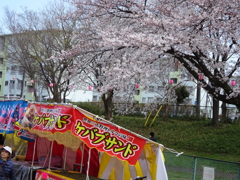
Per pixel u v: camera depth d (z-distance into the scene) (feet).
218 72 39.09
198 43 33.32
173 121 73.20
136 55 34.99
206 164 28.63
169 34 32.81
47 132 22.35
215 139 54.03
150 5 36.47
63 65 66.64
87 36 42.68
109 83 36.04
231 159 44.16
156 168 20.39
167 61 45.37
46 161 28.99
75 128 20.54
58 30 66.18
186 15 33.45
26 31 70.13
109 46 35.83
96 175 26.00
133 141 20.10
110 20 41.75
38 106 24.14
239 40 35.81
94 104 94.17
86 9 40.24
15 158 31.04
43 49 67.67
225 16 36.70
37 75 87.30
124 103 61.05
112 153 19.77
